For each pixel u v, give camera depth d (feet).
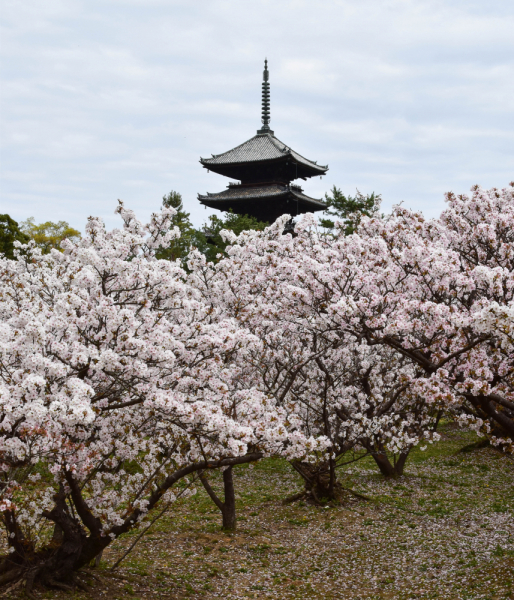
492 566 31.91
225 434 26.30
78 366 26.20
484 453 65.26
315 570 34.83
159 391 26.71
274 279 41.91
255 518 44.75
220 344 28.84
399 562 35.12
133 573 32.58
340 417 48.37
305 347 44.16
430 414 52.75
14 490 23.58
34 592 27.02
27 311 26.94
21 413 21.29
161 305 31.94
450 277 31.55
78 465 26.08
